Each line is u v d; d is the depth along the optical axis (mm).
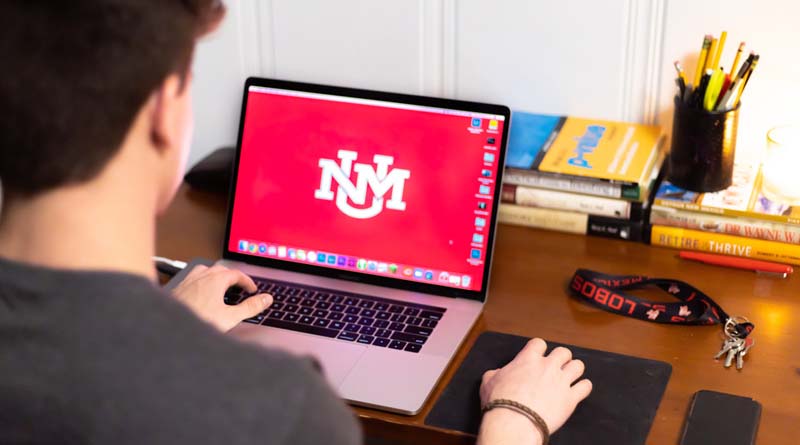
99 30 553
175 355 544
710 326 1225
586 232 1422
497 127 1291
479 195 1298
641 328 1227
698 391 1093
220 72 1632
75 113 557
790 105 1373
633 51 1414
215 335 566
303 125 1384
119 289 553
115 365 535
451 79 1526
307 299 1305
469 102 1304
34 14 547
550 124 1484
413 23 1498
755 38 1348
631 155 1395
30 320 543
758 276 1316
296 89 1389
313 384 564
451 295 1303
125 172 593
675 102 1346
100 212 585
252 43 1598
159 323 551
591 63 1441
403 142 1336
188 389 536
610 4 1389
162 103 596
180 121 638
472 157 1302
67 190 577
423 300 1297
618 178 1345
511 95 1510
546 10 1423
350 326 1240
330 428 562
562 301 1291
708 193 1363
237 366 552
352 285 1341
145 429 527
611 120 1480
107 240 586
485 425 997
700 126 1316
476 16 1463
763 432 1034
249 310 1215
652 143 1417
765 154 1393
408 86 1553
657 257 1369
